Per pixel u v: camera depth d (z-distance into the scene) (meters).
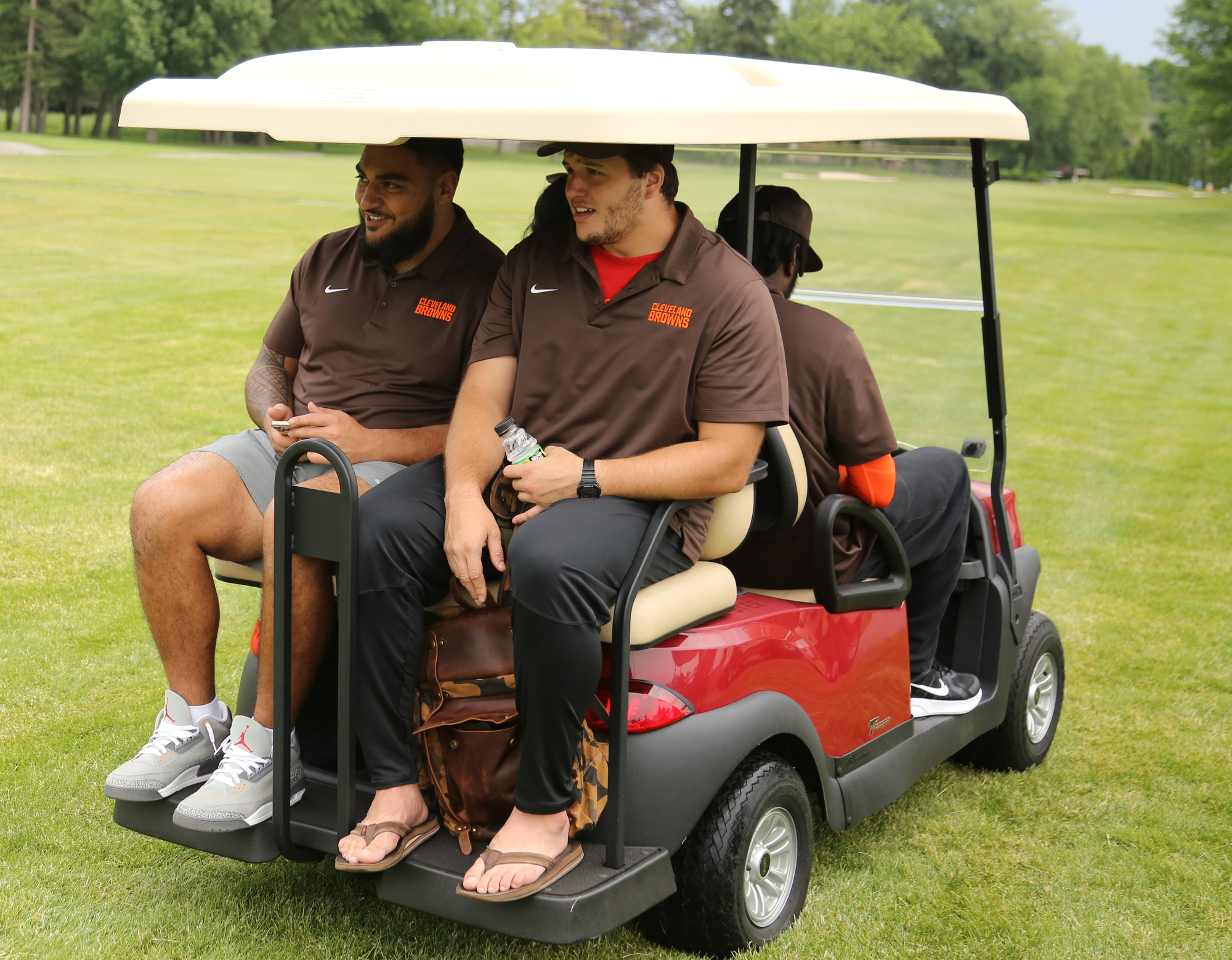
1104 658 4.16
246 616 4.10
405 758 2.02
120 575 4.28
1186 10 47.06
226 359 8.62
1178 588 5.00
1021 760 3.21
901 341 3.32
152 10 60.69
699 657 2.12
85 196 21.66
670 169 2.10
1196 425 8.80
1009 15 88.31
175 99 1.97
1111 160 91.06
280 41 66.75
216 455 2.32
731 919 2.15
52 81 62.62
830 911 2.44
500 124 1.75
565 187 2.28
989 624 3.04
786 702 2.25
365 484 2.29
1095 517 6.15
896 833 2.85
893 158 3.11
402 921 2.31
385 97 1.83
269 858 2.12
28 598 4.02
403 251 2.43
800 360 2.42
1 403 6.87
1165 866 2.73
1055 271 19.59
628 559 1.95
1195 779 3.22
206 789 2.11
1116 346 12.61
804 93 2.03
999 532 3.09
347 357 2.53
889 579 2.58
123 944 2.19
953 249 3.16
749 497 2.23
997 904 2.52
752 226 2.40
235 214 19.88
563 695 1.88
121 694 3.34
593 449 2.15
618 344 2.11
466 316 2.48
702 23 83.44
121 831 2.62
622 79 1.89
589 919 1.85
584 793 1.97
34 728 3.11
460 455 2.16
